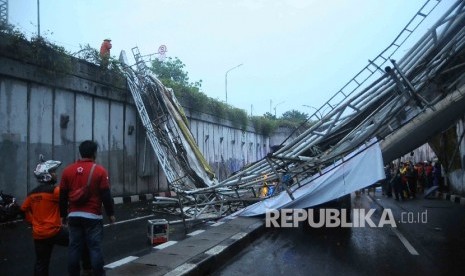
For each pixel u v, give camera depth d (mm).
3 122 13281
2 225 11719
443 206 17469
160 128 19484
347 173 11453
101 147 18156
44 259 5383
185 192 13141
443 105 11117
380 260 7645
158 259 6926
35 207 5379
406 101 10406
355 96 11109
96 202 5227
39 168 5586
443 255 7996
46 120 15117
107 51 19766
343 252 8359
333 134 12000
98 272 5102
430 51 10070
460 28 9648
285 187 11539
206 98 27094
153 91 20438
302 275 6684
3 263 7375
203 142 26781
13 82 13742
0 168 13109
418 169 26312
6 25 13469
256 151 38469
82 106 17078
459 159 20391
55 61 15094
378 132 11031
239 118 33438
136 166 20578
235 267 7289
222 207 12656
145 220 12953
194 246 7977
